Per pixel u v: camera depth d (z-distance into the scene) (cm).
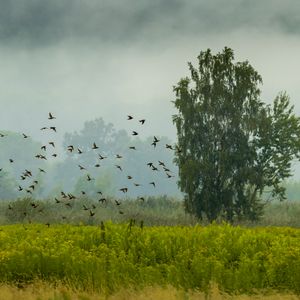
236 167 15712
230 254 4950
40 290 4112
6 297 3991
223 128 16138
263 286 4369
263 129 15900
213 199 15625
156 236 5347
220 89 16200
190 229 6006
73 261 4666
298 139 16125
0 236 5534
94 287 4266
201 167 15588
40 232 6206
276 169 16162
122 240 5291
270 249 4962
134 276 4469
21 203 14912
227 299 3991
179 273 4438
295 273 4384
